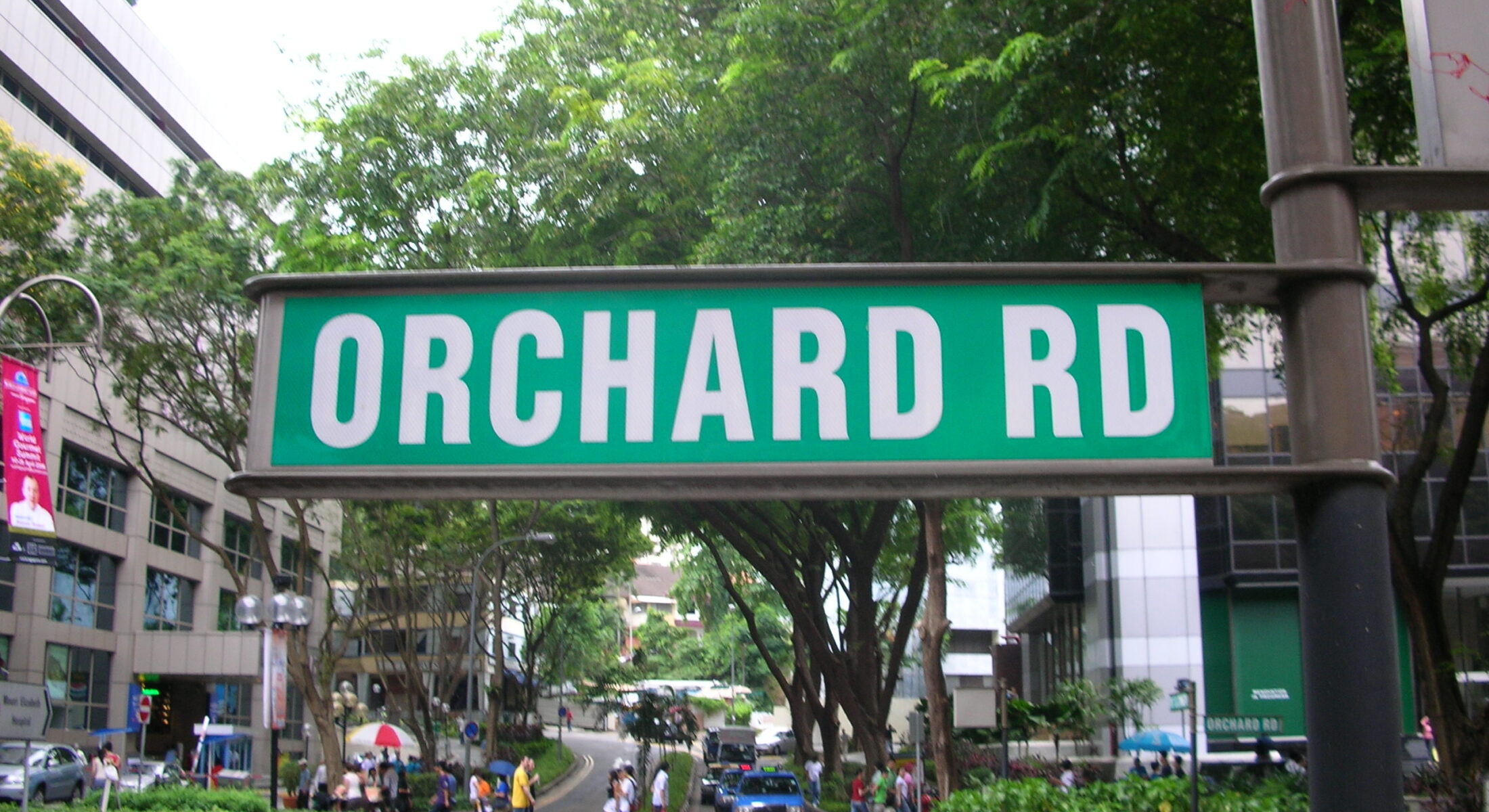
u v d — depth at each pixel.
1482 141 2.62
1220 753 33.69
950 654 75.44
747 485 2.42
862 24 13.61
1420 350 13.88
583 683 73.81
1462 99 2.64
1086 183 13.46
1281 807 9.10
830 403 2.44
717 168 17.11
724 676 92.12
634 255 18.62
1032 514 39.94
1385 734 2.30
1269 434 33.88
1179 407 2.44
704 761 59.22
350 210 21.11
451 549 38.19
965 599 76.81
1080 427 2.43
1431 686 12.86
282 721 17.86
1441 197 2.61
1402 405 30.88
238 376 24.36
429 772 38.84
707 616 85.44
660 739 48.22
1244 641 35.84
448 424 2.46
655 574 126.38
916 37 13.52
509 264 19.50
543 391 2.47
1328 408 2.45
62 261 23.91
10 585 34.12
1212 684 36.09
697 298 2.50
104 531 38.31
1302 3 2.66
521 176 19.42
